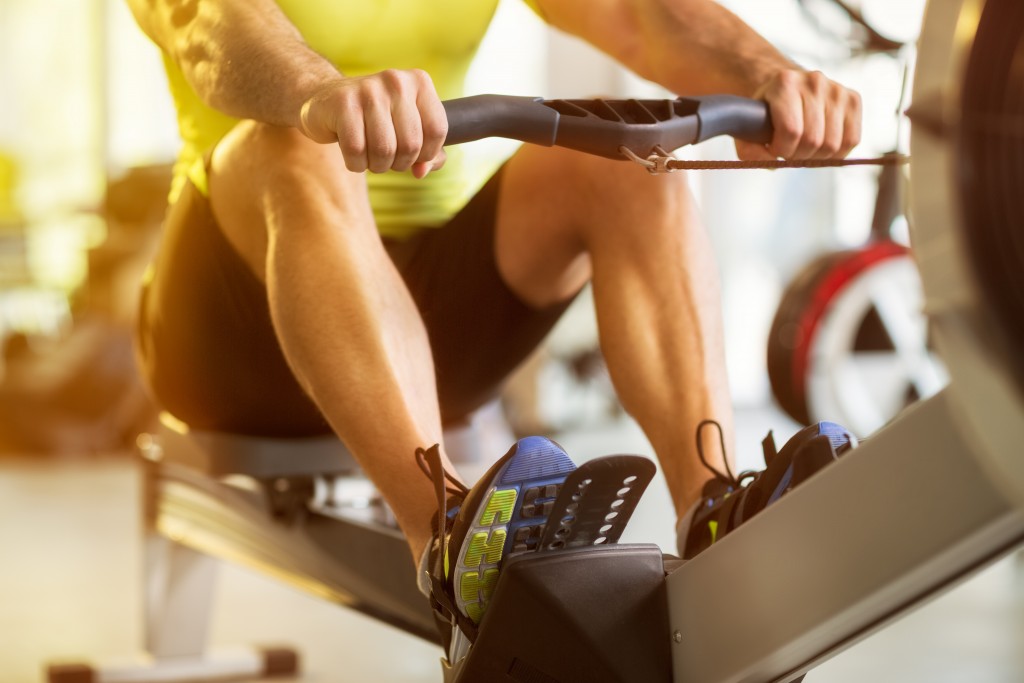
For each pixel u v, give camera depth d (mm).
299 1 1460
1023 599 2328
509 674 920
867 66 3062
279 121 990
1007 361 671
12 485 4199
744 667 863
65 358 4980
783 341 3479
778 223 6559
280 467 1422
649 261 1158
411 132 868
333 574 1328
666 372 1139
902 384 3678
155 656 1845
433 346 1364
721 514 1004
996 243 674
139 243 5043
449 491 992
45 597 2475
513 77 6727
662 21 1345
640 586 919
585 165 1192
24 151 7227
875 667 1823
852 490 801
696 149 6297
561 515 905
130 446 5035
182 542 1686
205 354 1353
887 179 3424
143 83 7219
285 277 1050
